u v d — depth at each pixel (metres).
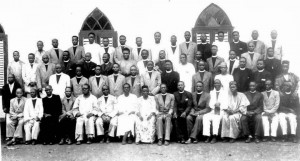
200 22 13.27
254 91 10.08
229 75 10.43
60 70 10.65
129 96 10.13
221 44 11.62
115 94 10.48
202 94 10.07
